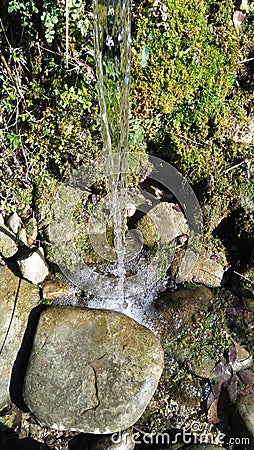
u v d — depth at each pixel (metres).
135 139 1.54
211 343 1.49
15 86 1.53
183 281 1.59
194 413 1.44
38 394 1.35
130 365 1.35
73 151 1.56
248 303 1.54
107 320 1.42
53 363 1.37
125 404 1.32
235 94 1.54
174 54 1.44
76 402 1.33
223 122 1.52
